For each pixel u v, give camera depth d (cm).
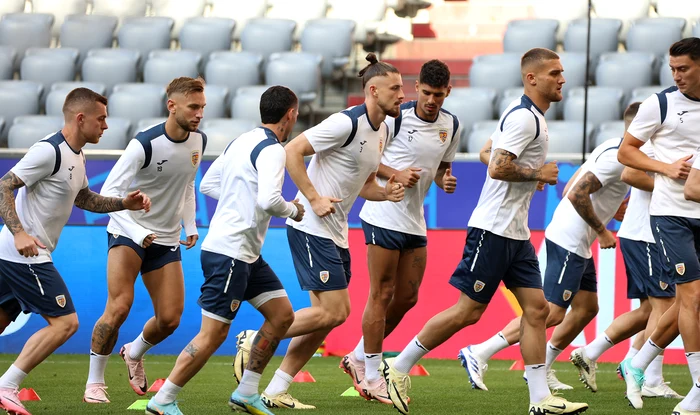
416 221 2208
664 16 4638
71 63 4456
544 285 2309
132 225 2017
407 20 4734
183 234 3272
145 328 2164
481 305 1908
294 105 1766
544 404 1805
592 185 2161
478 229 1886
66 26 4706
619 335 2353
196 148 2094
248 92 4228
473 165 3238
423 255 2245
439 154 2180
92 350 2098
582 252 2275
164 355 3269
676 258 1852
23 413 1756
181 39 4653
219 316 1694
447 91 2094
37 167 1781
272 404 1981
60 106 4181
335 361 3125
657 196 1894
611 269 3164
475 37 4638
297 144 1922
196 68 4416
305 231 1997
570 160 3203
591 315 2392
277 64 4303
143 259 2114
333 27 4547
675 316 2030
